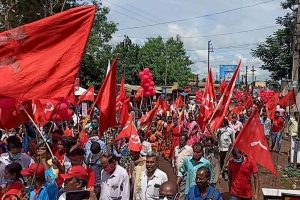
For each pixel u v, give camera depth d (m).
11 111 7.46
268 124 21.53
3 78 5.71
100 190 7.68
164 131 18.23
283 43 50.28
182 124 15.63
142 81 19.58
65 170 7.24
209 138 11.01
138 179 7.87
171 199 5.21
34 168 6.10
